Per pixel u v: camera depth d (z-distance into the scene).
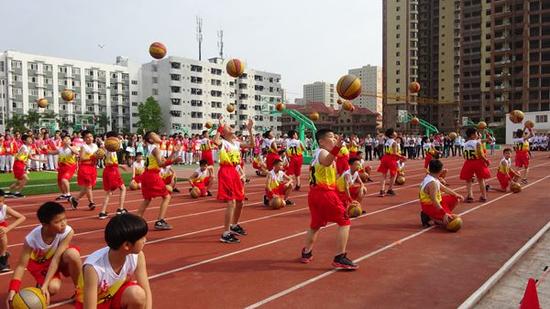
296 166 14.16
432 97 100.25
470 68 87.94
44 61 78.81
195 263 6.00
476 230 7.93
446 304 4.52
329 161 5.43
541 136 46.12
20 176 12.59
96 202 11.84
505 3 81.06
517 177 13.27
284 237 7.50
